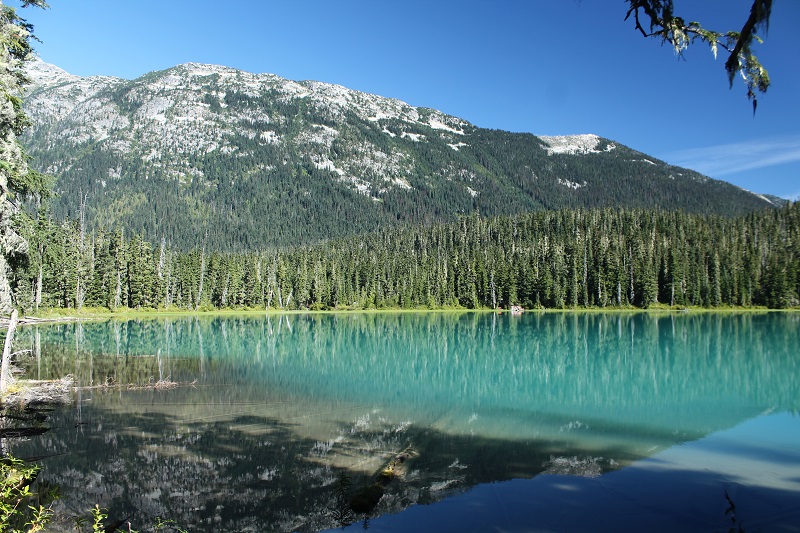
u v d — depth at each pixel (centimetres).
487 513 1120
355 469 1415
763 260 11781
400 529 1045
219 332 6244
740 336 5722
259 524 1077
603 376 3225
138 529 1045
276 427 1852
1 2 1845
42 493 1210
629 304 11694
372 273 13238
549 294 11844
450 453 1591
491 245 16300
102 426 1816
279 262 13512
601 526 1049
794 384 2947
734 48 584
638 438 1788
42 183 2216
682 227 14975
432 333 6469
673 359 4016
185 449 1566
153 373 3078
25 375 2814
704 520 1081
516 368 3556
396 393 2597
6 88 1894
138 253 9844
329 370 3372
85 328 6181
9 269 2216
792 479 1341
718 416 2153
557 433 1850
